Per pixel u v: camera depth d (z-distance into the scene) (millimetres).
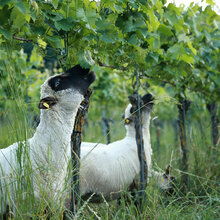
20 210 5652
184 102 10727
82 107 6570
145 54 7621
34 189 5957
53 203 5895
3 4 5027
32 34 6156
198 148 11469
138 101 7941
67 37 6285
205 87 11383
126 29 6930
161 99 8859
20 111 5859
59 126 6207
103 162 8312
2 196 5734
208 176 10602
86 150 8305
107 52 7148
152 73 9227
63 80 6168
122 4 6930
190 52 9141
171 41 8828
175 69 9047
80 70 6320
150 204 8086
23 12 5062
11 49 5996
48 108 6000
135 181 8859
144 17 7285
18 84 6363
